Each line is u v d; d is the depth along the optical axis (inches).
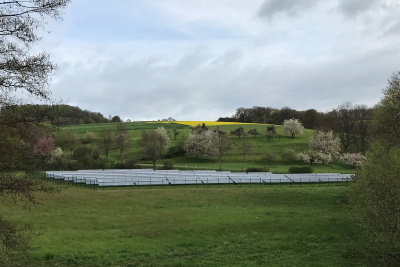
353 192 977.5
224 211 1411.2
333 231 1038.4
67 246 903.1
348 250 849.5
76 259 815.7
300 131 4761.3
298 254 855.1
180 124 6023.6
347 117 4060.0
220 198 1718.8
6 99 429.4
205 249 911.0
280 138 4692.4
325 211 1362.0
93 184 2058.3
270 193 1815.9
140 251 882.8
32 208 1413.6
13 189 454.3
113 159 3750.0
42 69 433.7
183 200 1678.2
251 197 1736.0
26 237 545.3
